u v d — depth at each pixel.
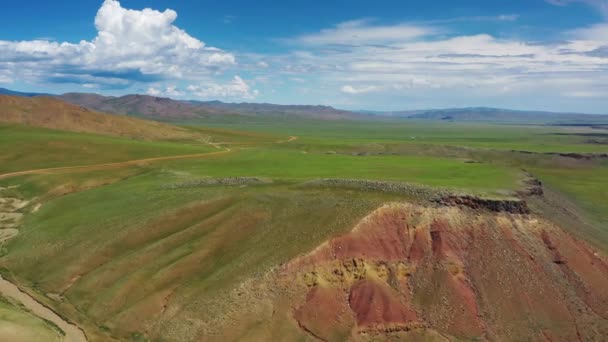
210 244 58.12
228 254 56.47
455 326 48.19
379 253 53.19
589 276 54.00
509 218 57.75
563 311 49.94
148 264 56.94
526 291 51.19
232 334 46.53
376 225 55.44
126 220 67.44
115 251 61.47
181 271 54.91
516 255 54.12
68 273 58.81
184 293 51.97
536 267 53.34
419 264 53.09
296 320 47.59
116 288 54.12
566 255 55.47
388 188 62.78
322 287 49.81
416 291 51.22
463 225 56.28
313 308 48.22
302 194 64.25
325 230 55.12
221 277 52.34
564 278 53.16
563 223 63.47
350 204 59.03
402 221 56.34
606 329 49.06
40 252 63.94
